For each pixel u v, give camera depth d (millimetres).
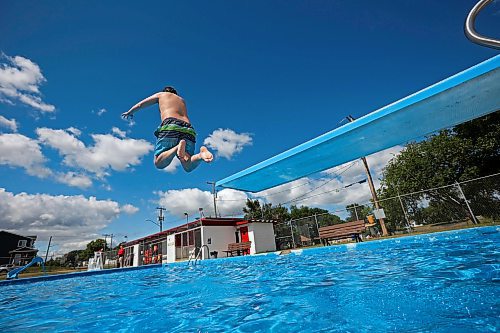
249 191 4520
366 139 3094
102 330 1997
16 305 3535
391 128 2918
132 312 2531
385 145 3314
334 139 3010
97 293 4164
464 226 9391
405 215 11148
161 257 20562
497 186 9180
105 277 7266
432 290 2129
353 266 4109
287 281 3500
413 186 13891
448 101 2545
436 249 4738
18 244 37094
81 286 5414
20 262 33688
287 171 3764
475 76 2254
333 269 4086
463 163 12711
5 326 2332
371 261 4398
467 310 1601
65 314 2717
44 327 2225
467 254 3762
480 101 2592
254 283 3668
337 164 3707
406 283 2479
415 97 2533
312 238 14539
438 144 13406
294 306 2164
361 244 6738
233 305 2438
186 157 3068
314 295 2473
